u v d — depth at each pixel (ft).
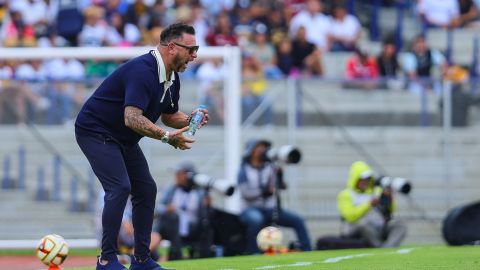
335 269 111.86
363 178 174.60
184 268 115.03
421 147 216.95
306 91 213.05
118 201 98.78
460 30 289.33
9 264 175.22
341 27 265.34
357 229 172.86
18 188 198.80
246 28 257.75
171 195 170.71
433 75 264.72
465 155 216.74
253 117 210.38
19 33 242.58
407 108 217.36
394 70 251.39
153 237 164.04
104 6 252.01
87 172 198.90
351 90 215.51
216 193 205.67
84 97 200.13
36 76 211.20
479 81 217.77
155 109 101.40
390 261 123.24
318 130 213.46
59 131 199.52
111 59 199.00
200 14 254.88
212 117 204.54
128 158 102.63
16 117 199.31
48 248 116.88
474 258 125.59
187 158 204.54
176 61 100.07
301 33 244.01
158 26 246.47
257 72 231.50
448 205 215.72
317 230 211.20
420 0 291.38
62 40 239.30
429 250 145.89
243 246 169.27
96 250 204.33
